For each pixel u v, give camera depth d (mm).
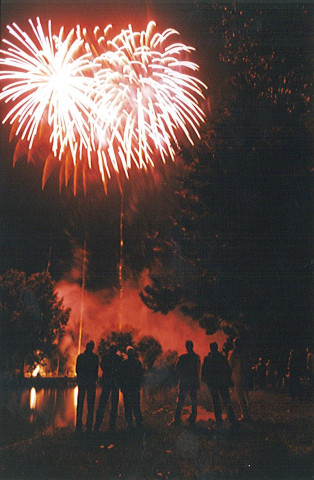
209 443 10250
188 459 9039
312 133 16750
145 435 11492
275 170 16781
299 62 17062
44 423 13664
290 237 16766
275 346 17312
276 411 14664
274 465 8547
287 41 17172
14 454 9508
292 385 17203
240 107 17266
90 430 12047
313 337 16922
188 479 7910
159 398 18344
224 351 18297
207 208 17641
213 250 17578
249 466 8500
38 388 31234
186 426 12609
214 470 8312
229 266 17422
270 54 17172
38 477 8133
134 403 12602
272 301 16969
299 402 16344
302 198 16703
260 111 17188
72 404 19812
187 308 19562
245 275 17297
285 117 16891
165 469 8453
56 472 8359
